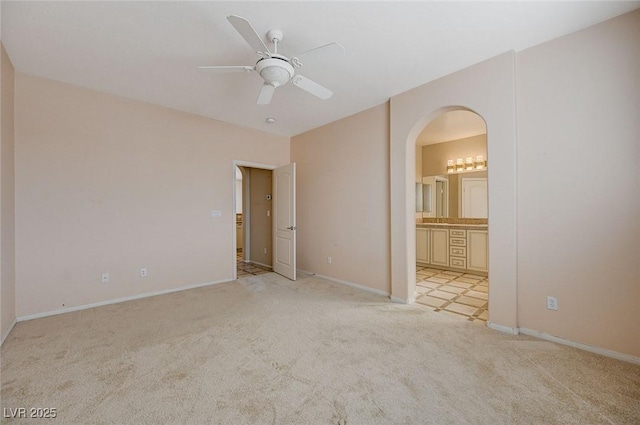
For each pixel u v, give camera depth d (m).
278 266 4.83
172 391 1.70
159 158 3.66
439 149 5.85
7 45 2.33
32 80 2.84
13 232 2.67
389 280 3.57
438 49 2.42
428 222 5.97
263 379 1.82
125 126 3.40
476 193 5.34
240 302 3.33
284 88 3.15
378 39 2.27
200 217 4.02
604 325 2.09
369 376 1.85
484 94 2.61
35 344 2.28
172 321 2.76
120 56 2.51
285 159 5.08
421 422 1.46
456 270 5.02
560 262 2.28
